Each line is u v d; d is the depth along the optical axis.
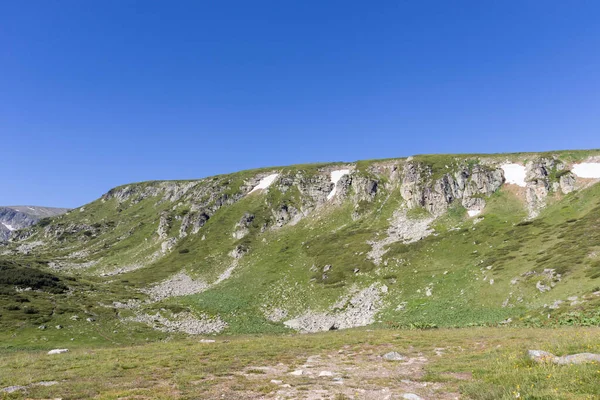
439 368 21.19
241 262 144.75
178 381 19.78
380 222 149.25
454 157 170.75
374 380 19.08
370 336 39.91
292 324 87.06
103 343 68.25
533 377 14.94
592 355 17.14
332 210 173.38
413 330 47.78
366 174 181.75
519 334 33.19
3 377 21.62
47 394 17.64
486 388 14.73
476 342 30.75
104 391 18.12
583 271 67.44
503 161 156.00
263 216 179.88
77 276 149.88
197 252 164.38
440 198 145.75
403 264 105.69
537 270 74.81
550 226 103.31
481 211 134.75
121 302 103.69
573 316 48.44
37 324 75.25
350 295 96.75
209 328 84.94
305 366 24.62
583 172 129.38
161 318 91.19
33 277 111.44
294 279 116.62
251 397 16.52
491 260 90.19
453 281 86.81
